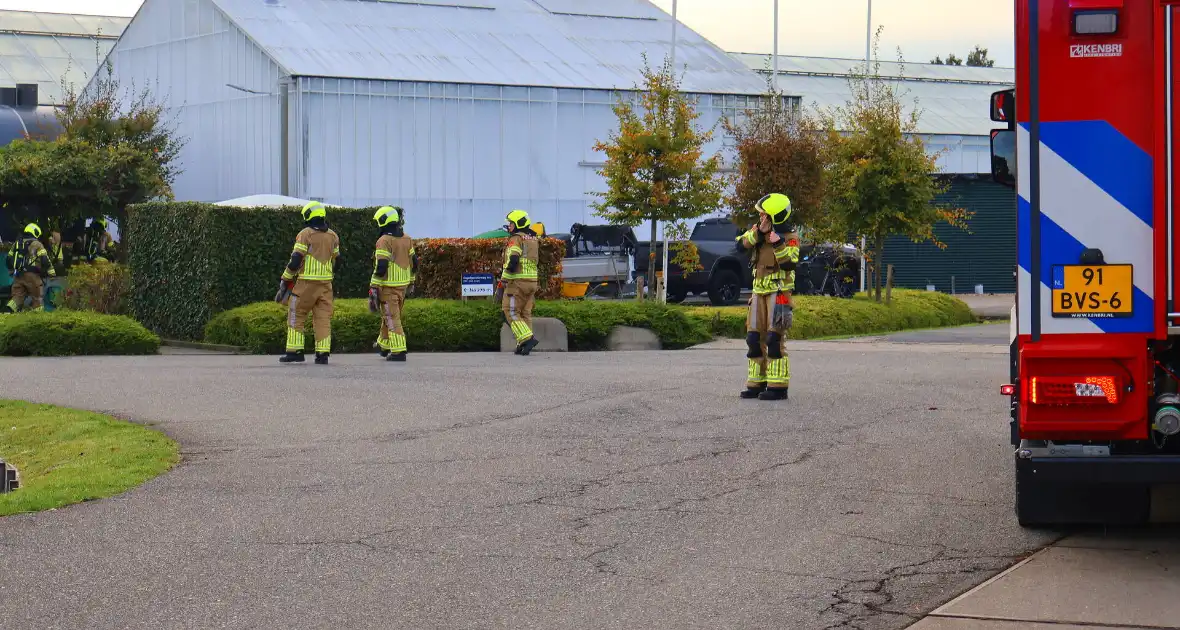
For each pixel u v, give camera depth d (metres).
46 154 37.78
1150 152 7.82
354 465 12.04
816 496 10.53
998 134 9.86
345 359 22.84
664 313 26.42
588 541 9.12
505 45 52.97
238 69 49.09
